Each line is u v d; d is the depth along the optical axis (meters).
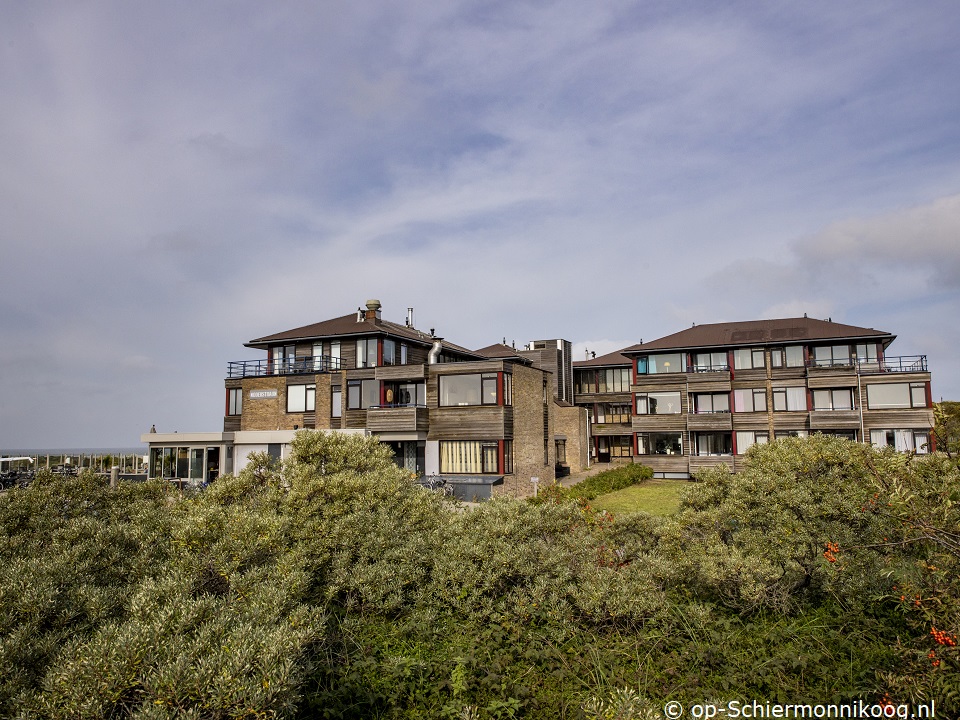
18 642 4.95
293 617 6.16
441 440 30.77
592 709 5.73
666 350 41.97
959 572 5.62
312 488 9.47
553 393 43.06
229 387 37.19
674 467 40.34
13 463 38.69
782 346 39.81
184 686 4.54
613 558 9.57
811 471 9.34
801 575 8.38
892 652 6.57
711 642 7.48
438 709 6.58
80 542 7.62
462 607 8.05
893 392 35.97
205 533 7.64
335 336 36.50
